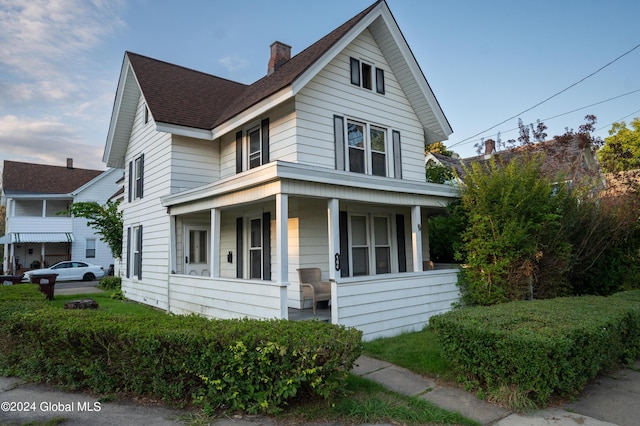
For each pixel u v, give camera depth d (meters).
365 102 10.48
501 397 4.03
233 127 10.13
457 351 4.55
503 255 8.13
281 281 6.44
